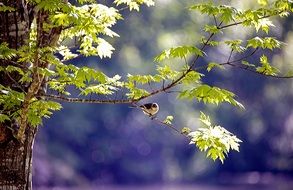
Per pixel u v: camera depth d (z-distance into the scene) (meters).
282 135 56.34
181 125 52.78
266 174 59.78
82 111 52.41
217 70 47.62
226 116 53.56
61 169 42.38
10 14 8.25
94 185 53.94
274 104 52.81
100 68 46.28
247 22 7.59
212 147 7.96
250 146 58.56
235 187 55.31
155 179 58.47
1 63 8.17
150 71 46.97
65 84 8.16
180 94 7.37
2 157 8.14
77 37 8.84
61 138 49.91
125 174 57.09
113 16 7.91
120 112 55.44
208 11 7.20
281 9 7.67
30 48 7.46
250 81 49.59
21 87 8.01
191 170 60.28
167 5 39.41
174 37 42.31
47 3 6.99
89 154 54.03
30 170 8.41
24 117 7.72
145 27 44.97
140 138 57.19
